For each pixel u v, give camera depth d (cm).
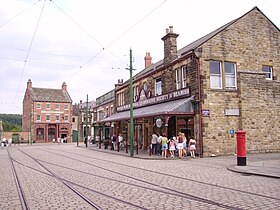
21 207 761
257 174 1246
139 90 3381
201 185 1034
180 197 845
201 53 2272
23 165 1805
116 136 3559
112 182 1124
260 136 2388
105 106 4878
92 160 2083
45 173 1412
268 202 768
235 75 2392
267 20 2591
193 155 2153
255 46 2503
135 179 1189
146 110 2736
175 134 2542
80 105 8388
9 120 12512
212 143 2217
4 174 1402
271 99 2480
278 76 2594
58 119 7138
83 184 1091
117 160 2066
